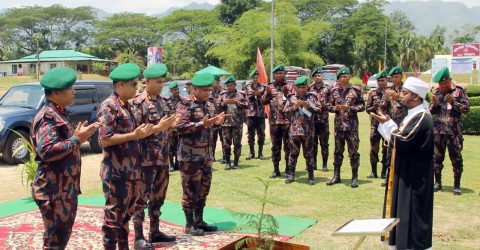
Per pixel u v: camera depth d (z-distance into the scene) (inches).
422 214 171.6
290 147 331.6
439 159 307.1
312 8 2411.4
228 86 390.0
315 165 388.5
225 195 301.6
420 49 2758.4
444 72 290.8
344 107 313.4
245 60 1674.5
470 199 288.4
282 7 1710.1
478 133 602.9
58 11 2942.9
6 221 247.1
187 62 2252.7
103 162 175.6
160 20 2564.0
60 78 149.6
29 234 225.5
